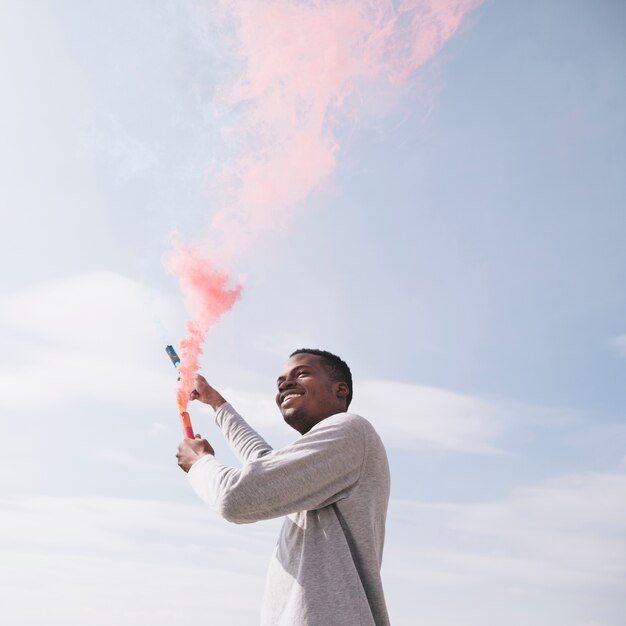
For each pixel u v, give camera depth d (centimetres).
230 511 135
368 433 149
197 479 145
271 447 170
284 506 136
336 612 131
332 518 141
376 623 137
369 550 141
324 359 171
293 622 131
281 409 168
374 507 146
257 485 135
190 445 155
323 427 146
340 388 169
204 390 183
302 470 137
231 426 175
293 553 140
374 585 139
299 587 134
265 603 141
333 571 135
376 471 148
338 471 141
